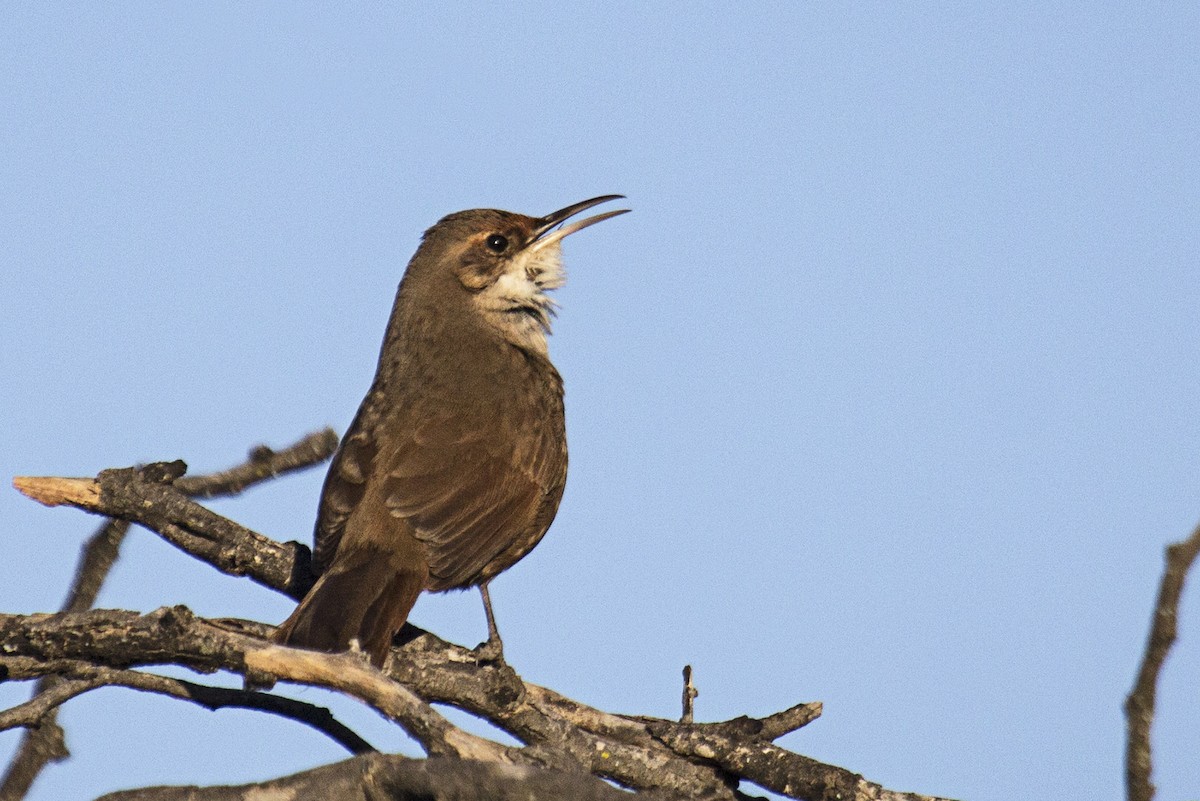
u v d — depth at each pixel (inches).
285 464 452.4
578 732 417.4
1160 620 287.4
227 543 462.6
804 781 417.7
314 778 278.7
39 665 362.0
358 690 314.7
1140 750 292.0
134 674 364.8
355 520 479.2
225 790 282.0
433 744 305.9
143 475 447.5
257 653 323.6
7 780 367.9
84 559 444.1
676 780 415.2
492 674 416.5
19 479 432.1
